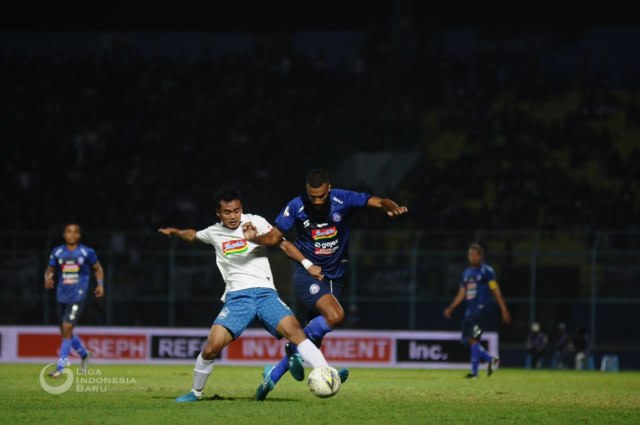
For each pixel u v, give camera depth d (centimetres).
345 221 3547
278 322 3391
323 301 3541
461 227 11806
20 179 12850
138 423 2806
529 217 11875
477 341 6469
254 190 12975
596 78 14388
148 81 14600
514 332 9706
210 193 12812
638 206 12144
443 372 7569
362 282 9625
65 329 5669
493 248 11731
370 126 13662
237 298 3462
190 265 9594
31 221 12088
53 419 2925
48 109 14112
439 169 13012
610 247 10712
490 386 5281
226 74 14725
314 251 3556
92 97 14288
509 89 14525
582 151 13212
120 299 9525
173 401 3612
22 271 9600
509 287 9806
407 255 9650
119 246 11269
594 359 9825
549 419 3130
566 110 14288
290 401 3662
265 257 3516
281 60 14925
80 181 12838
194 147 13525
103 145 13525
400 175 13200
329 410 3262
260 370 7394
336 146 13550
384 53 14562
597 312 9538
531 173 12725
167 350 8481
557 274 9744
